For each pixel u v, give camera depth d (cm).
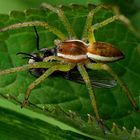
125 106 21
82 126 19
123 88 21
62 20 22
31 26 21
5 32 21
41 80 21
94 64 21
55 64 21
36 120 19
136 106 21
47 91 21
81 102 21
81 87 21
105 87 21
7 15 21
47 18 22
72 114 19
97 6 22
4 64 21
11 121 19
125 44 22
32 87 20
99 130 19
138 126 21
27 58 21
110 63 22
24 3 23
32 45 21
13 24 21
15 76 21
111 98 21
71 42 21
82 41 22
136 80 22
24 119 19
